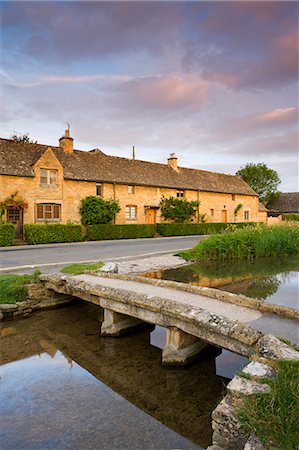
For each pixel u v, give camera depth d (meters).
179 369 5.31
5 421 3.80
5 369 5.28
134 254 15.01
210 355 5.81
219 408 3.06
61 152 25.95
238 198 37.78
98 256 14.02
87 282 7.61
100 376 5.08
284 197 56.03
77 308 8.87
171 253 16.08
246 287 9.63
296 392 2.84
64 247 18.02
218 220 35.31
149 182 29.20
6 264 11.34
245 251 15.59
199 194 33.28
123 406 4.20
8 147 22.98
